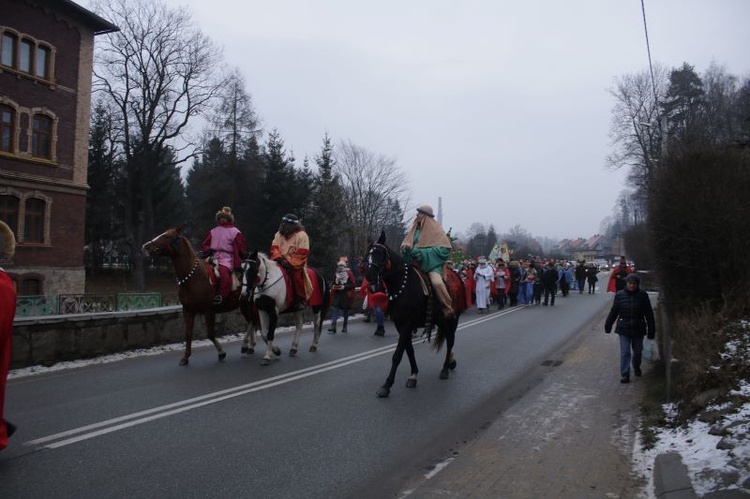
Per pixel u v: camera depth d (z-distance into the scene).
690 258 8.41
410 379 8.36
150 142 44.19
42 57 29.55
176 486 4.60
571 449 5.66
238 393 7.61
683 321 7.64
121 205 52.47
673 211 8.55
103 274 56.06
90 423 6.14
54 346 9.42
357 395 7.71
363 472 5.04
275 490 4.60
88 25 31.73
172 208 53.34
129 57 42.31
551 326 16.44
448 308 8.37
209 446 5.54
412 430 6.27
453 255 29.12
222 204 52.09
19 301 21.70
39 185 29.00
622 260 18.88
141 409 6.73
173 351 11.06
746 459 4.19
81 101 31.38
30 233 28.89
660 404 6.86
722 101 38.03
